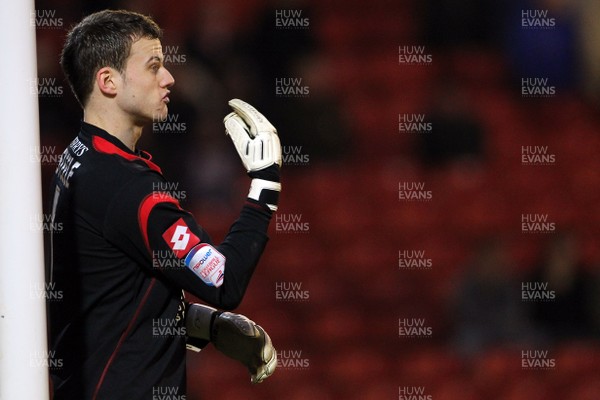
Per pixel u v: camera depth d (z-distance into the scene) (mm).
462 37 36031
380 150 33406
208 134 27922
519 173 33344
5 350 8555
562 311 25938
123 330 9578
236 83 28828
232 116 10055
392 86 35656
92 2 29203
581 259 27234
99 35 9734
